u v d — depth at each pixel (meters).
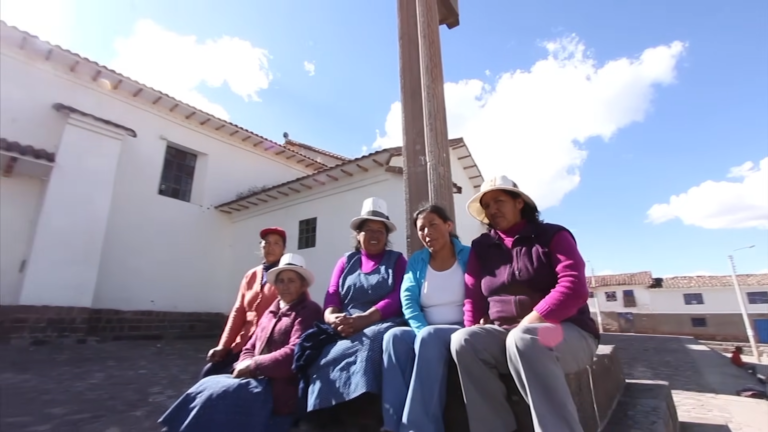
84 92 8.72
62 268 7.17
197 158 10.81
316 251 8.79
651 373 6.85
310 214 9.20
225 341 2.76
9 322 6.29
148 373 4.49
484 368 1.64
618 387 2.69
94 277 7.56
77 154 7.75
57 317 6.81
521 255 1.87
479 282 2.02
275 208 10.02
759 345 18.12
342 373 1.93
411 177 3.05
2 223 7.03
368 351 1.94
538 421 1.40
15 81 7.77
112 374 4.30
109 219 8.64
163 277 9.40
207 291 10.23
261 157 12.14
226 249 10.88
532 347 1.47
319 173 8.60
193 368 5.00
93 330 7.35
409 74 3.34
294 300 2.48
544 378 1.44
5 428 2.47
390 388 1.80
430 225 2.18
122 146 9.12
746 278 25.58
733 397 5.05
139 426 2.59
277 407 2.12
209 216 10.62
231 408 2.04
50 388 3.51
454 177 9.57
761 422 3.76
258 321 2.69
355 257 2.54
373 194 8.13
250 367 2.17
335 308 2.36
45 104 8.07
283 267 2.44
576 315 1.76
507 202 2.02
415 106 3.23
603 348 2.93
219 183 10.95
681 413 4.09
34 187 7.50
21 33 7.60
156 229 9.45
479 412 1.62
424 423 1.63
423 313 2.16
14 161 6.94
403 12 3.54
